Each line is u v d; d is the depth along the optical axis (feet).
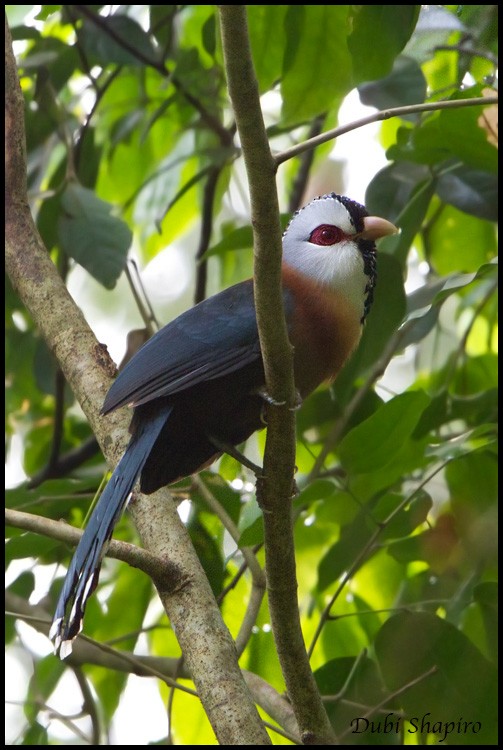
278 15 33.50
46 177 42.24
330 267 27.45
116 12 37.55
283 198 45.52
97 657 31.07
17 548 29.32
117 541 23.02
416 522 29.76
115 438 26.30
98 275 30.25
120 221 30.91
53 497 30.45
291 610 22.29
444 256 37.37
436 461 30.42
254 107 18.51
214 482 30.22
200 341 26.09
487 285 36.35
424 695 27.81
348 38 29.86
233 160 36.22
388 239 31.50
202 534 29.71
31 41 38.29
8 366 38.91
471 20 31.81
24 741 30.01
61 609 22.65
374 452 28.43
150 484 25.90
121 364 33.14
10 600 31.78
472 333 40.01
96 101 35.55
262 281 20.06
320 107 32.63
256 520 24.75
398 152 30.86
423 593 30.96
